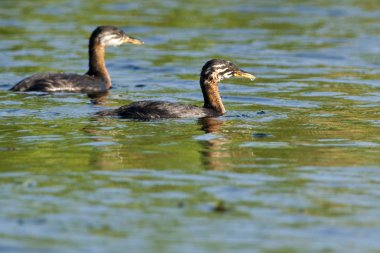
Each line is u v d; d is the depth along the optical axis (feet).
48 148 56.54
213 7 133.39
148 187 47.70
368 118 67.62
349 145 57.88
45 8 129.49
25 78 81.10
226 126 64.23
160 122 65.26
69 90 79.77
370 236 40.45
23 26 115.34
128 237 39.83
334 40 108.78
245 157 54.49
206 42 107.55
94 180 49.03
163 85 84.48
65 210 43.62
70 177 49.62
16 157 54.19
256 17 125.18
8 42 104.99
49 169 51.29
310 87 82.74
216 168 51.80
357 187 48.01
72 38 108.47
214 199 45.65
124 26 116.88
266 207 44.39
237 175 50.26
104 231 40.65
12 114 67.92
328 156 54.85
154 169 51.49
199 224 41.75
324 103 74.59
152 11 128.98
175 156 54.60
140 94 79.56
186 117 67.31
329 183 48.78
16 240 39.40
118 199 45.50
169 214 43.14
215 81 70.64
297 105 73.67
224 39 109.50
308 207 44.47
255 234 40.47
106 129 62.54
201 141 58.90
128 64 95.45
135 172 50.75
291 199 45.78
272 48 104.12
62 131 61.72
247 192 46.93
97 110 70.18
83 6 132.05
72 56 98.22
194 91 81.41
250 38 110.22
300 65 94.58
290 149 56.75
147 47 104.99
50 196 45.88
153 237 39.86
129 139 59.31
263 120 66.85
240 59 97.71
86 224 41.57
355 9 131.85
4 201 44.93
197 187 47.80
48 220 42.09
